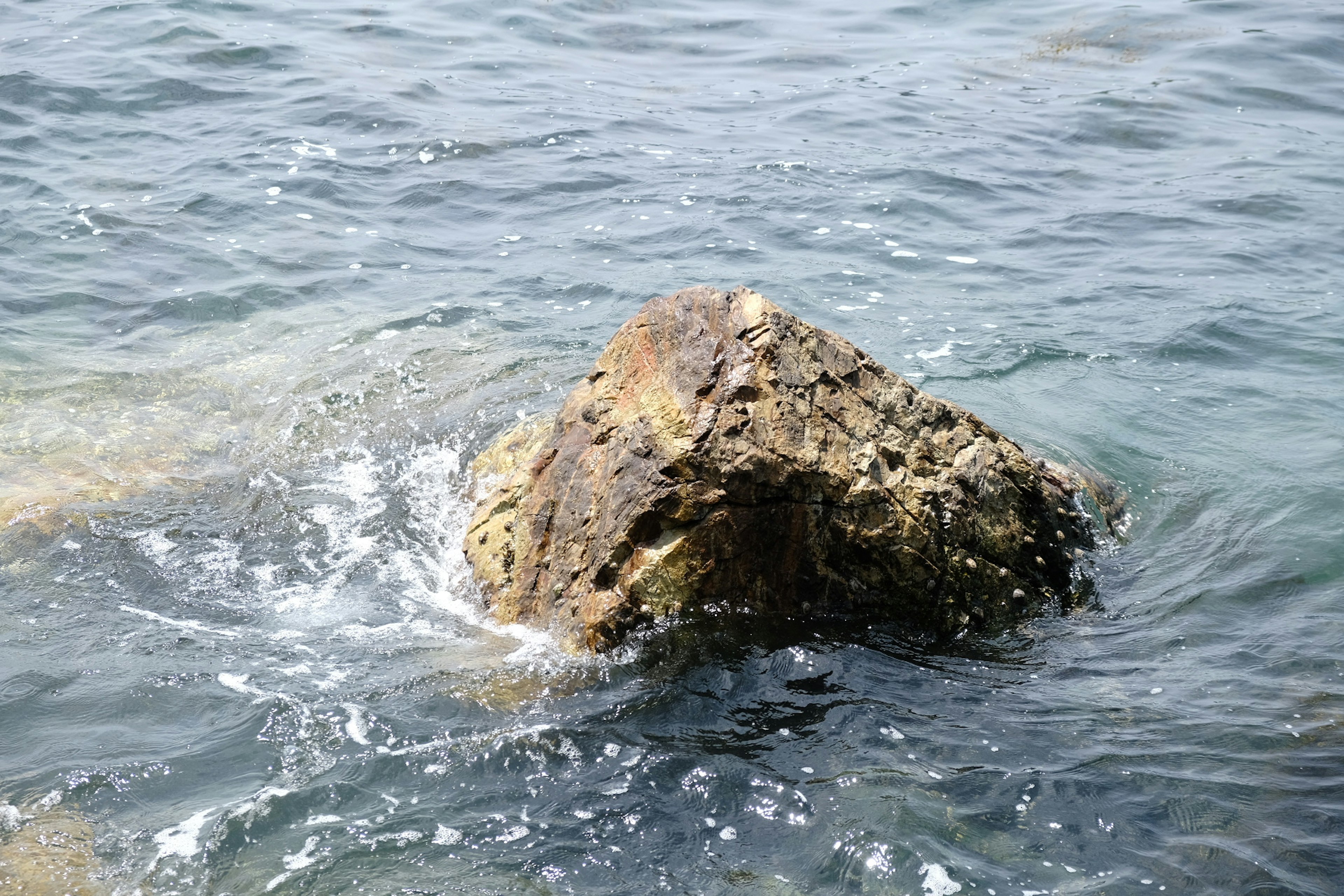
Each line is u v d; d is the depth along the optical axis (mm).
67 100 15062
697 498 5598
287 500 7188
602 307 10195
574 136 15094
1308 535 6617
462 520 6980
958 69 18891
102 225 11602
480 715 5082
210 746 4840
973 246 12008
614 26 20859
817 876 4148
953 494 5934
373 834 4355
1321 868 4094
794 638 5629
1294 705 5066
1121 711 5094
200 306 10086
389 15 20312
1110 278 11133
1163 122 16297
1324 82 17875
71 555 6395
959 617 5824
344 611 6074
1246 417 8312
